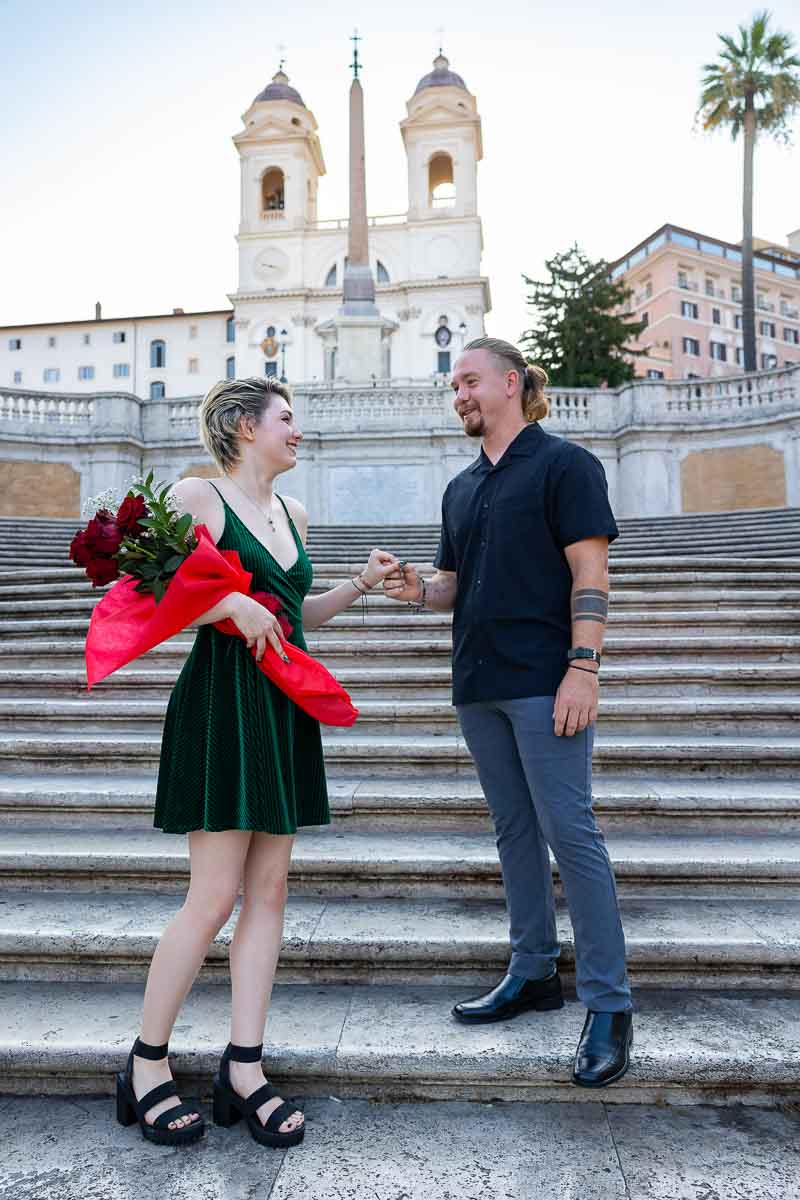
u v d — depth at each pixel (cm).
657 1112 220
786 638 516
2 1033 237
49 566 973
